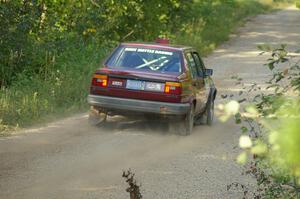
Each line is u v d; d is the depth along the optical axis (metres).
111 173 18.14
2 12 32.72
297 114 5.28
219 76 48.88
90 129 24.88
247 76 49.09
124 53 25.48
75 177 17.44
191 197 16.11
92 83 24.66
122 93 24.08
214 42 71.25
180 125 24.83
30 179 16.94
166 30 62.47
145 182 17.44
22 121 24.55
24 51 34.03
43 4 38.81
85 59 38.91
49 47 36.50
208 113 28.97
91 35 45.19
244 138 4.71
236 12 108.88
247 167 19.81
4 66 32.44
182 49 25.81
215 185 17.53
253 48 71.12
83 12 44.53
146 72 24.12
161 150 22.03
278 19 111.81
